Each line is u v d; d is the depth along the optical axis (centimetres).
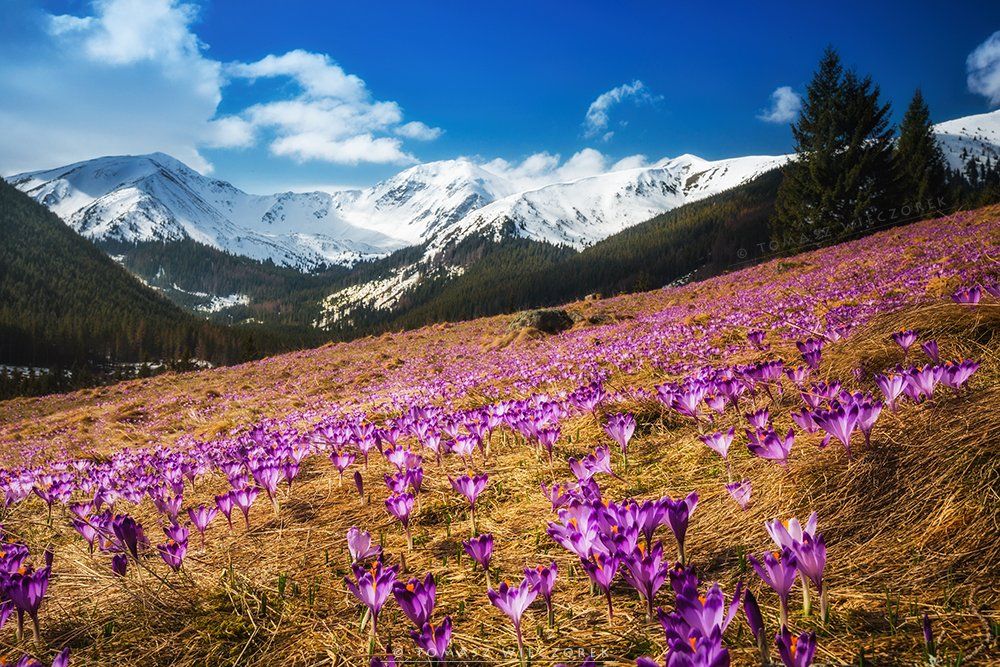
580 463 304
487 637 202
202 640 221
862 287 1021
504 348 1792
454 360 1741
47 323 15650
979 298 398
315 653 204
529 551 277
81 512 374
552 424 455
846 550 213
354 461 521
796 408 390
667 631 125
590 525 197
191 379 2519
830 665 155
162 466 573
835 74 3600
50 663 209
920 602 176
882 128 3525
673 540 255
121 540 282
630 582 196
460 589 246
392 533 328
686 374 608
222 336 16112
